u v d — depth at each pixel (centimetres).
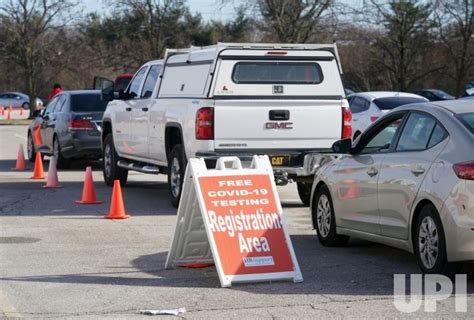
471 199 782
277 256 851
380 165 938
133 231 1178
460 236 791
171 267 924
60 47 5394
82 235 1144
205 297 793
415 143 901
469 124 839
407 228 882
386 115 976
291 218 1315
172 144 1426
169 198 1546
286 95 1324
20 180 1873
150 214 1346
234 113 1288
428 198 836
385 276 880
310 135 1324
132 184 1797
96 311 746
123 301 782
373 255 1003
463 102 909
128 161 1673
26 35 5044
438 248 824
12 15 5059
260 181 872
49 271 915
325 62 1352
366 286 834
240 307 755
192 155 1317
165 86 1470
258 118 1298
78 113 2045
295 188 1722
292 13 4259
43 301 785
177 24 5212
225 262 832
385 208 924
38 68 5178
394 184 902
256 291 815
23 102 6400
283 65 1329
